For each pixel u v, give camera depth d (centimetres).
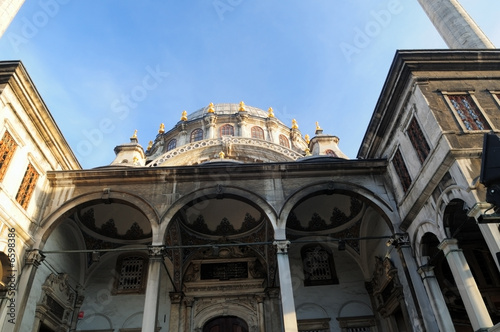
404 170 1211
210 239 1634
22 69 1098
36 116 1193
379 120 1307
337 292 1535
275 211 1223
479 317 848
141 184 1298
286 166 1309
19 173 1130
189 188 1282
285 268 1120
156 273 1123
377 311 1473
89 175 1298
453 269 940
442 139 958
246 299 1558
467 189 866
